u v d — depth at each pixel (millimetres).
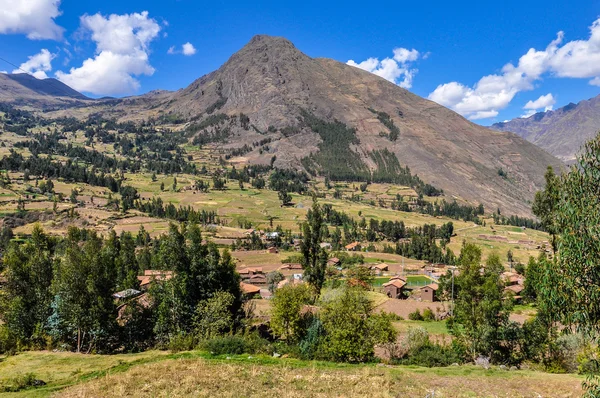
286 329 52344
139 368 34750
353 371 35500
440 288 95312
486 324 43688
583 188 16047
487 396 28734
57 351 48281
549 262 16844
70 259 51656
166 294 54156
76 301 50062
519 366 42438
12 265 53812
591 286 15469
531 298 89688
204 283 56906
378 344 49594
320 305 64875
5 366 38844
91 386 30125
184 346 46938
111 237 103312
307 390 29531
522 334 43719
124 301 63531
